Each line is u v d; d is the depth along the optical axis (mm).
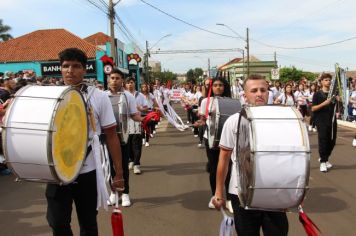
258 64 56625
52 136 3170
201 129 12031
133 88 8820
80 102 3547
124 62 38812
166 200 6805
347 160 10008
